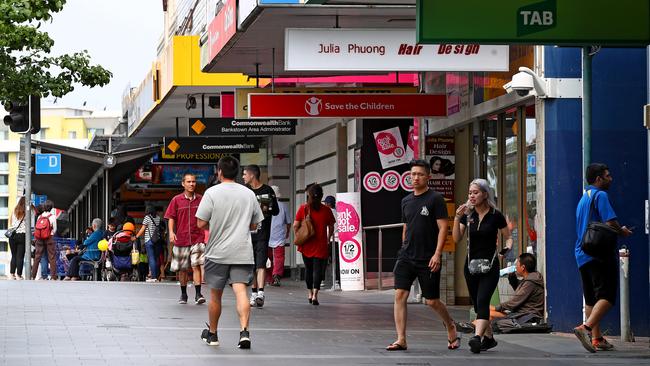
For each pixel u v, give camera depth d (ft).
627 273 59.06
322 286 108.06
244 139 138.00
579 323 61.57
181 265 74.18
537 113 62.08
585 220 54.03
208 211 49.93
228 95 113.91
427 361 47.01
